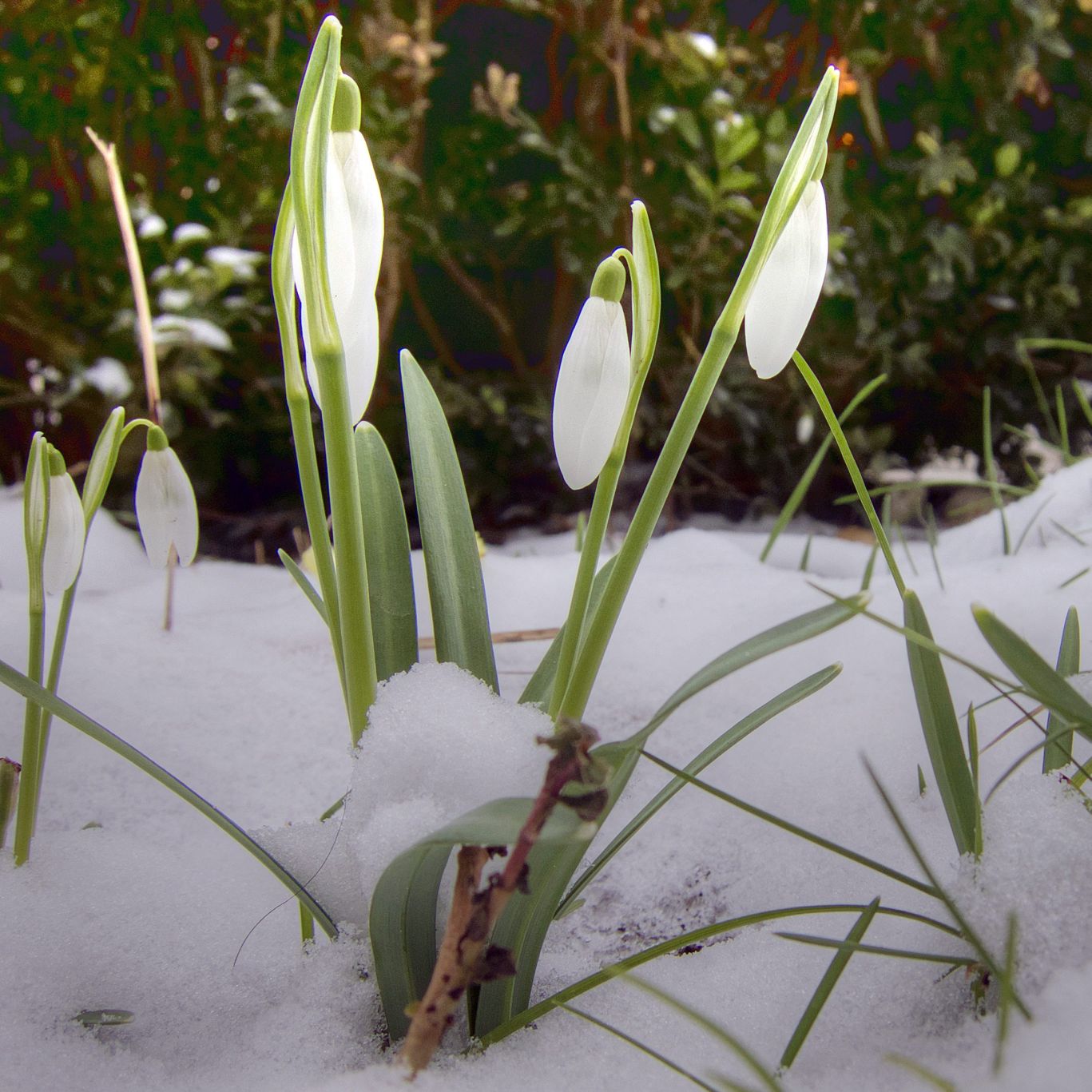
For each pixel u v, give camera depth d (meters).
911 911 0.22
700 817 0.27
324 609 0.24
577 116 0.80
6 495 0.65
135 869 0.24
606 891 0.26
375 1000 0.21
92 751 0.31
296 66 0.71
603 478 0.20
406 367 0.25
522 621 0.41
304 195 0.18
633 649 0.37
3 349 0.79
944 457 0.85
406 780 0.20
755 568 0.46
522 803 0.18
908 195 0.76
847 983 0.21
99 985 0.22
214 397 0.81
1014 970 0.19
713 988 0.21
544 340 0.88
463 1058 0.20
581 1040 0.20
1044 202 0.75
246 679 0.35
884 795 0.18
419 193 0.77
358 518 0.20
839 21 0.76
